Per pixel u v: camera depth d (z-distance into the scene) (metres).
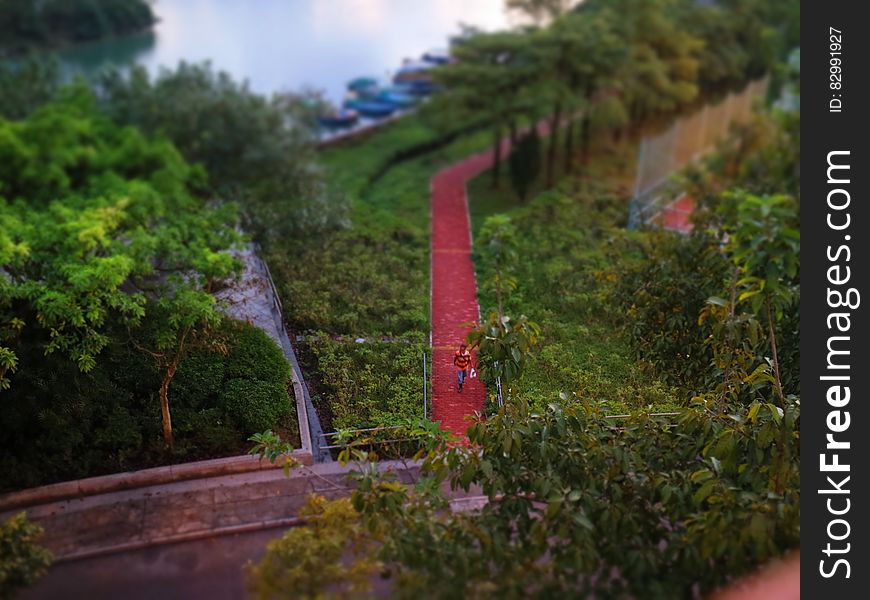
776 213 10.67
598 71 33.59
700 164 35.41
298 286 21.91
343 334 20.11
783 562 9.48
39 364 15.44
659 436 11.26
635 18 36.09
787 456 9.77
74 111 30.45
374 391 17.53
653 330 15.47
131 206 22.41
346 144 41.28
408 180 34.59
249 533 12.90
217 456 14.67
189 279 18.00
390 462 14.70
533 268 23.83
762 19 48.19
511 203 31.09
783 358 13.29
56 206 20.61
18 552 10.62
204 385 16.20
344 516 10.67
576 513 9.59
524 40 32.59
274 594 9.55
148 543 12.53
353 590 9.49
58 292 15.40
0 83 33.78
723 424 10.62
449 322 21.02
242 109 32.47
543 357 18.64
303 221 25.70
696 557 9.34
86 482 13.59
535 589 9.62
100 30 56.72
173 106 31.89
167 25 64.69
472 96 32.25
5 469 13.81
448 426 16.31
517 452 10.46
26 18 51.25
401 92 52.19
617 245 23.70
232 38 63.34
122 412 15.21
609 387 17.48
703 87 43.59
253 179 31.39
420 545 9.65
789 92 48.84
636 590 9.27
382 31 67.56
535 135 32.62
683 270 16.78
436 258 25.34
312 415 16.67
